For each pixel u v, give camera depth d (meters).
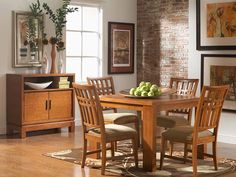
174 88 7.24
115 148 6.91
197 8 8.26
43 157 6.53
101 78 7.25
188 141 5.67
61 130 8.62
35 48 8.36
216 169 5.95
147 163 5.87
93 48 9.37
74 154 6.70
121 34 9.59
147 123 5.83
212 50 8.10
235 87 7.79
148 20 9.47
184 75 8.71
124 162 6.28
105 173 5.77
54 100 8.23
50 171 5.84
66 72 8.98
